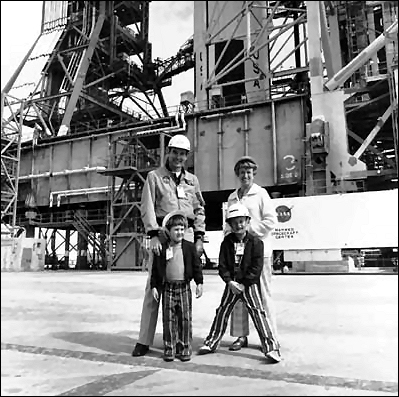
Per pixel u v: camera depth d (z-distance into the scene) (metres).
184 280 3.90
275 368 3.30
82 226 31.50
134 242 26.31
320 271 13.32
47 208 32.75
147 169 25.44
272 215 4.42
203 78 22.73
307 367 3.21
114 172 26.14
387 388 2.62
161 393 2.64
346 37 23.19
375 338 3.56
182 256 3.92
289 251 13.97
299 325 4.77
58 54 35.53
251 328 5.31
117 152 28.39
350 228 12.11
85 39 33.69
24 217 32.12
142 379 3.01
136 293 9.31
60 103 36.19
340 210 12.42
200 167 24.11
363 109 20.00
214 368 3.36
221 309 4.05
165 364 3.52
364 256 11.98
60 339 4.24
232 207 4.09
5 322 4.16
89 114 36.75
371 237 11.52
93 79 36.97
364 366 3.00
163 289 3.87
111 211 27.22
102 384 2.88
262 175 22.44
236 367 3.40
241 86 26.73
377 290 6.05
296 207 13.93
